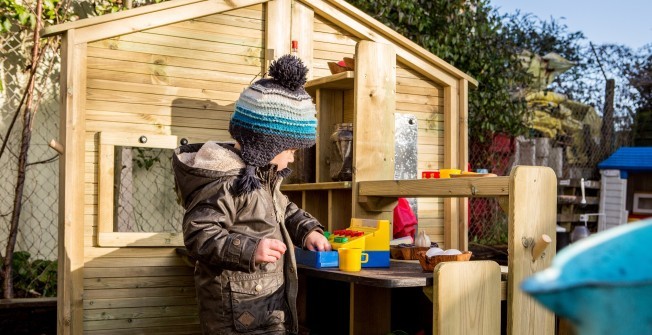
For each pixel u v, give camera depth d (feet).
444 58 20.57
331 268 8.81
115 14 10.43
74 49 10.23
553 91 29.32
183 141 11.06
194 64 11.19
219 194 7.93
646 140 29.99
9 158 15.98
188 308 10.99
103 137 10.41
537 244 7.92
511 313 7.84
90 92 10.44
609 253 2.13
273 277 8.14
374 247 9.00
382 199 10.31
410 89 12.83
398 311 11.75
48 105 16.44
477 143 22.49
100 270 10.43
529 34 31.91
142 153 13.71
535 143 24.30
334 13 12.16
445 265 7.50
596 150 27.32
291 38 11.88
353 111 11.16
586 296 2.02
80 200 10.23
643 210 25.52
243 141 8.25
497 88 21.49
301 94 8.51
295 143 8.40
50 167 16.48
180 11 11.00
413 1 20.01
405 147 11.80
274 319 8.07
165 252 10.86
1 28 15.39
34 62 15.38
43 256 16.39
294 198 12.35
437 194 8.76
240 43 11.55
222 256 7.61
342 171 10.90
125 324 10.56
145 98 10.82
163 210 13.92
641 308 1.99
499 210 22.27
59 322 10.12
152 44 10.89
